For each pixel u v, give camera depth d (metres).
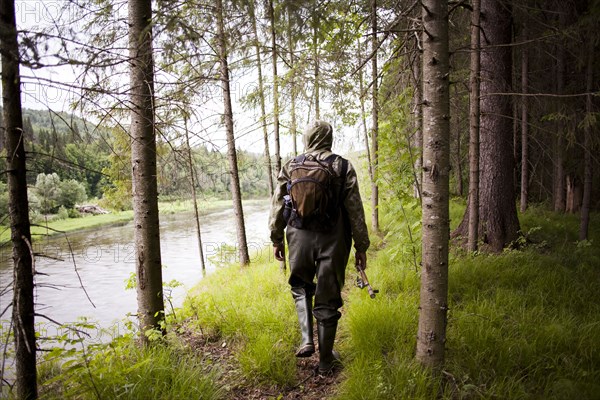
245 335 3.13
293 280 2.74
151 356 2.66
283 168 2.72
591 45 5.20
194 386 2.34
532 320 2.96
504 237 5.74
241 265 7.26
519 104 7.35
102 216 27.25
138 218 2.96
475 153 5.20
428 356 2.36
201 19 3.49
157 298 3.02
